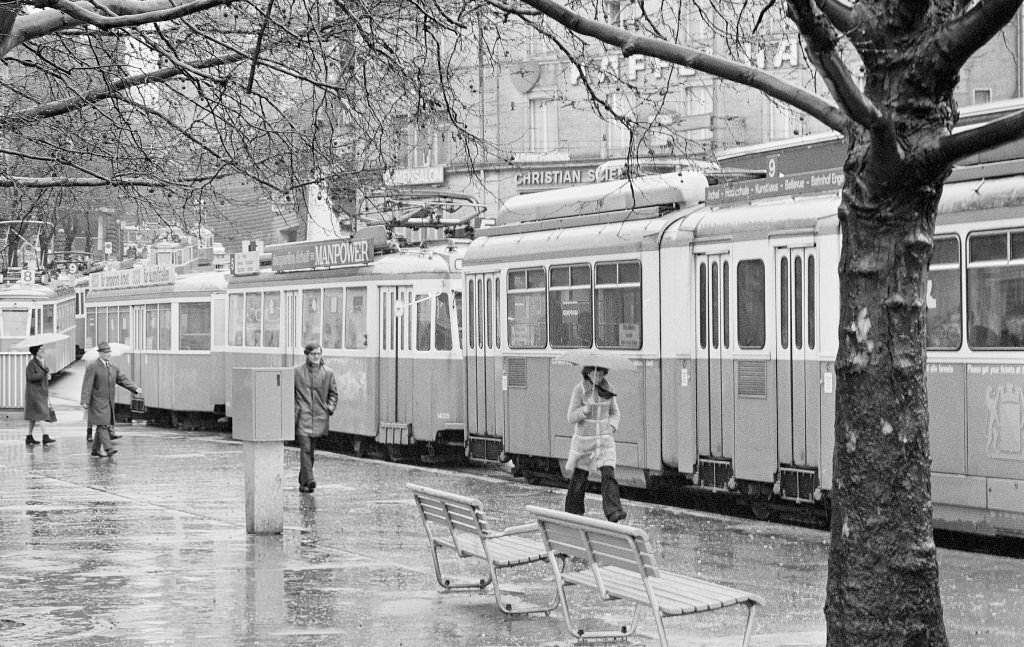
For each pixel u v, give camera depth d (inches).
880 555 360.5
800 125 1777.8
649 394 897.5
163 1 621.3
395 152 665.0
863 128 362.3
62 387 2529.5
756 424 813.2
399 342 1229.7
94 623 507.2
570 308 981.2
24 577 613.3
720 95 1734.7
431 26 593.9
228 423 1748.3
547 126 2069.4
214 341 1642.5
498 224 1098.7
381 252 1267.2
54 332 2455.7
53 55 735.1
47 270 2554.1
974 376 682.2
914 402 362.0
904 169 354.3
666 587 448.5
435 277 1209.4
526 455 1035.3
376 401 1254.3
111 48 722.8
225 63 652.1
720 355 844.0
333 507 888.9
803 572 631.8
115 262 2063.2
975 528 682.2
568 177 2038.6
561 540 474.0
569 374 984.3
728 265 840.9
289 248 1421.0
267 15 558.9
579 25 384.8
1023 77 1691.7
